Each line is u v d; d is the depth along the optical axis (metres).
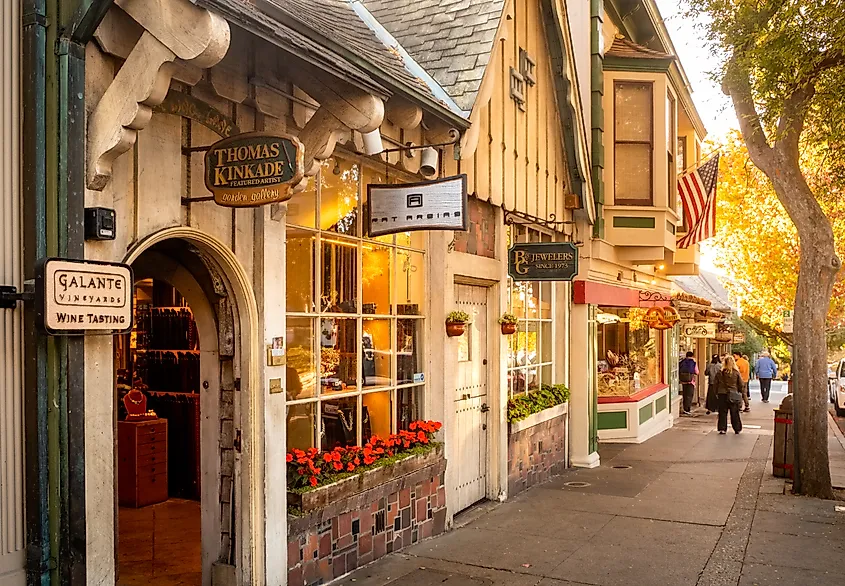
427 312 8.15
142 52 3.97
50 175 4.00
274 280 5.64
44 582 3.98
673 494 10.16
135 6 3.94
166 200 4.70
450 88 7.93
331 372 6.57
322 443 6.45
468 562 7.00
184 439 8.46
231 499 5.52
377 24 9.11
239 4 4.21
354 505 6.52
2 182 3.93
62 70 4.02
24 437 4.00
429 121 7.70
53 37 4.04
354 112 5.05
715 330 26.61
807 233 10.12
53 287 3.83
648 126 14.22
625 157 14.18
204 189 5.03
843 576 6.73
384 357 7.39
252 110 5.50
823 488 10.01
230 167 4.62
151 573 6.00
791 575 6.75
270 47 5.13
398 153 7.38
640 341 17.77
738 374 17.09
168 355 8.55
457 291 8.88
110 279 4.14
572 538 7.91
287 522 5.75
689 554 7.36
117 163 4.34
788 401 11.48
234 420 5.48
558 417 11.88
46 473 4.01
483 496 9.55
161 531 7.13
